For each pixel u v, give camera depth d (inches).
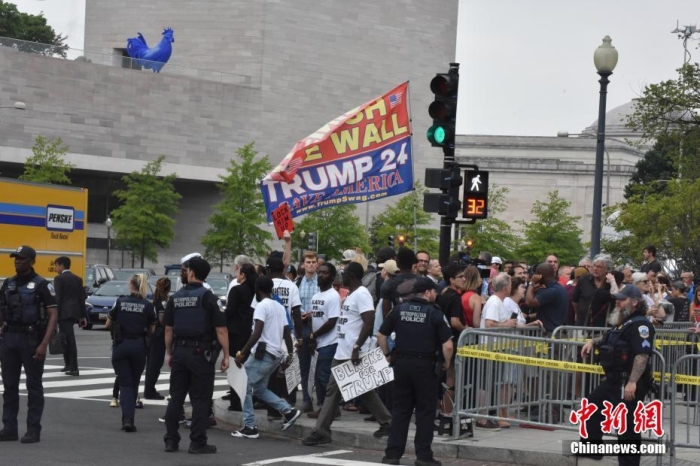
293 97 2945.4
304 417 579.2
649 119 1499.8
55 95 2581.2
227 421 596.7
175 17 2974.9
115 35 3048.7
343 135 631.2
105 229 2758.4
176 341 489.4
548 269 585.0
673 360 608.4
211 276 1600.6
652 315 634.2
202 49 2945.4
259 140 2886.3
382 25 3117.6
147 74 2721.5
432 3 3225.9
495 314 549.6
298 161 626.2
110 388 733.9
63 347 807.1
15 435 503.8
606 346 439.5
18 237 1053.2
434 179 608.1
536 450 478.3
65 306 807.1
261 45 2893.7
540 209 2874.0
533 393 531.2
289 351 547.2
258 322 531.2
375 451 513.7
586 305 622.8
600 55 941.2
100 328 1412.4
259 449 507.2
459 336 517.7
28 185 1063.6
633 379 428.5
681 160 1539.1
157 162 2559.1
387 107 636.7
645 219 1501.0
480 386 521.0
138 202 2514.8
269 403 546.6
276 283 573.0
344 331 527.2
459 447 495.2
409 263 554.3
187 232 2891.2
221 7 2933.1
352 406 613.9
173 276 1596.9
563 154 3996.1
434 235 2741.1
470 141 4092.0
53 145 2388.0
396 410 467.8
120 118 2679.6
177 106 2765.7
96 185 2758.4
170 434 492.4
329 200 633.0
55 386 738.8
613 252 1557.6
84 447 492.1
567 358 521.7
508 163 3961.6
